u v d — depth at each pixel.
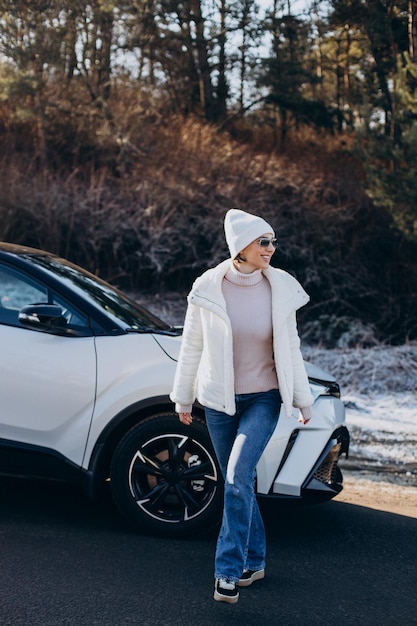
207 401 3.68
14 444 4.45
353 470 6.16
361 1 16.62
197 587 3.76
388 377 9.41
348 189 13.23
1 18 13.46
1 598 3.54
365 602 3.71
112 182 13.61
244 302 3.62
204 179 13.06
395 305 12.16
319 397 4.51
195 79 17.52
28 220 12.50
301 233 12.57
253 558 3.84
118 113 14.77
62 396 4.41
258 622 3.43
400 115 11.12
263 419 3.60
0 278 4.64
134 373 4.38
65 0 13.97
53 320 4.48
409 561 4.28
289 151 16.02
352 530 4.76
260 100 17.22
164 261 12.16
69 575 3.83
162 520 4.37
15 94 13.73
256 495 4.26
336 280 12.43
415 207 10.85
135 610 3.48
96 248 12.25
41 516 4.70
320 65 20.22
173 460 4.34
